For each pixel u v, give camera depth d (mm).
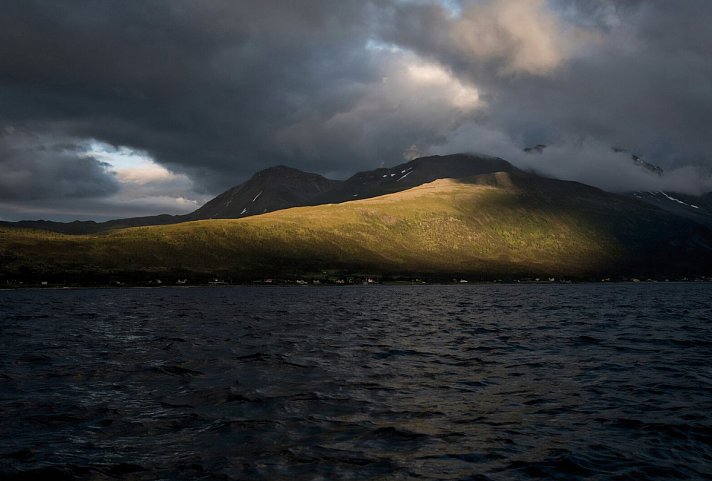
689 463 17250
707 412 23094
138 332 56906
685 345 44781
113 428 20875
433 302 125125
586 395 26375
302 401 25188
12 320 74375
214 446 18844
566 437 19844
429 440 19516
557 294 177875
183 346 44781
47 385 28844
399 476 16188
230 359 37531
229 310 96125
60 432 20406
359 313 88000
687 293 188125
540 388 28031
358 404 24656
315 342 47625
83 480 15906
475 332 56344
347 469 16734
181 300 137750
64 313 89000
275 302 127062
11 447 18703
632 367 34094
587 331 56625
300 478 16016
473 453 18172
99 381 29859
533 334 53938
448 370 33281
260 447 18734
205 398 25781
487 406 24328
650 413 23000
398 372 32625
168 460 17484
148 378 30719
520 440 19516
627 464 17141
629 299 140125
